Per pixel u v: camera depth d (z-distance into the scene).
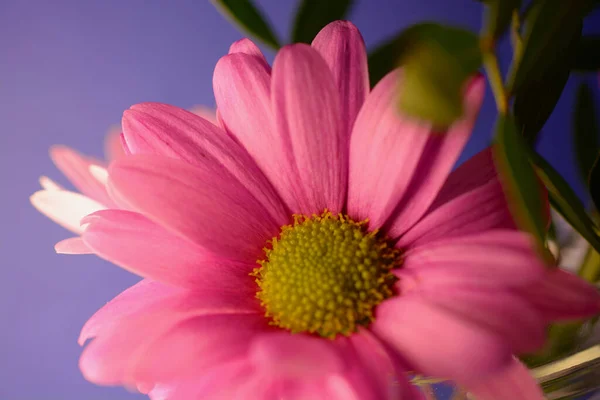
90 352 0.10
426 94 0.08
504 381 0.10
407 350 0.10
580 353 0.12
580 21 0.10
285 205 0.12
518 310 0.09
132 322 0.10
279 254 0.12
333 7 0.13
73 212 0.14
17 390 0.24
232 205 0.12
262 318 0.12
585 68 0.12
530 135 0.11
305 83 0.11
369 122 0.11
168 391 0.11
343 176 0.12
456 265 0.10
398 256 0.11
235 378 0.10
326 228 0.12
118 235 0.11
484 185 0.11
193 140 0.12
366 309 0.11
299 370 0.09
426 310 0.10
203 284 0.11
